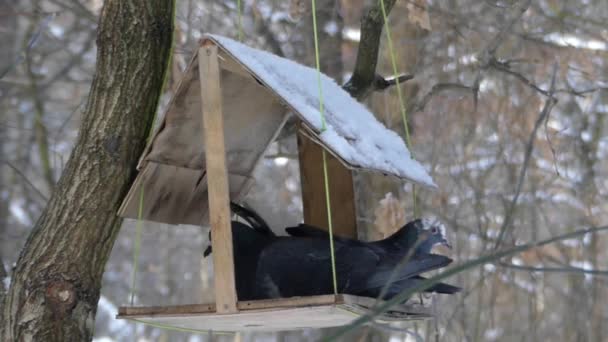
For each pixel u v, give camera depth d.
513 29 13.07
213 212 6.71
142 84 7.53
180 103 7.32
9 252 16.39
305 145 8.89
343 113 7.70
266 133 8.34
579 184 14.60
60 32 16.23
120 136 7.47
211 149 6.83
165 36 7.67
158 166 7.56
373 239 12.29
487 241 12.92
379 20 9.55
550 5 13.84
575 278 14.41
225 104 7.82
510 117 13.64
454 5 13.77
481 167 14.24
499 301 14.50
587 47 13.91
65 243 7.31
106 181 7.41
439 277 4.93
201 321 7.04
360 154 6.93
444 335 12.23
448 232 13.60
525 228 13.95
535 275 14.28
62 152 15.80
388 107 12.84
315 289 7.08
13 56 15.33
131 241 21.06
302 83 7.61
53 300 7.23
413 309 7.49
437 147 13.45
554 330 14.50
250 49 7.41
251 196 9.98
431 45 13.91
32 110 16.25
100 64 7.55
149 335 20.20
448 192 13.45
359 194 12.34
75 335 7.28
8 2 15.37
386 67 13.82
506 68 11.99
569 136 14.53
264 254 7.25
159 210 7.85
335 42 13.82
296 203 15.05
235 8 14.85
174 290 20.44
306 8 13.18
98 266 7.43
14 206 18.05
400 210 10.05
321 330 13.73
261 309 6.41
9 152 17.03
